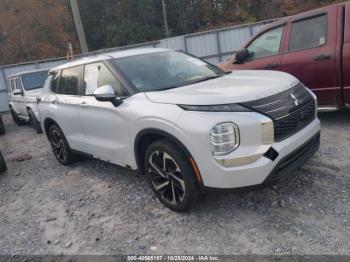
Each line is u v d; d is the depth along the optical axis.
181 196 3.67
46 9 38.56
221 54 18.48
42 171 6.09
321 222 3.28
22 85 10.57
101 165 5.79
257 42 6.61
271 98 3.38
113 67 4.40
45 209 4.54
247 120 3.19
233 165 3.20
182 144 3.39
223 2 37.06
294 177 4.17
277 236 3.19
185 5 40.66
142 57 4.65
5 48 36.69
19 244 3.82
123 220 3.92
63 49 37.41
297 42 5.92
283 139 3.36
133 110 3.87
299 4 31.02
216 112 3.24
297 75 5.86
